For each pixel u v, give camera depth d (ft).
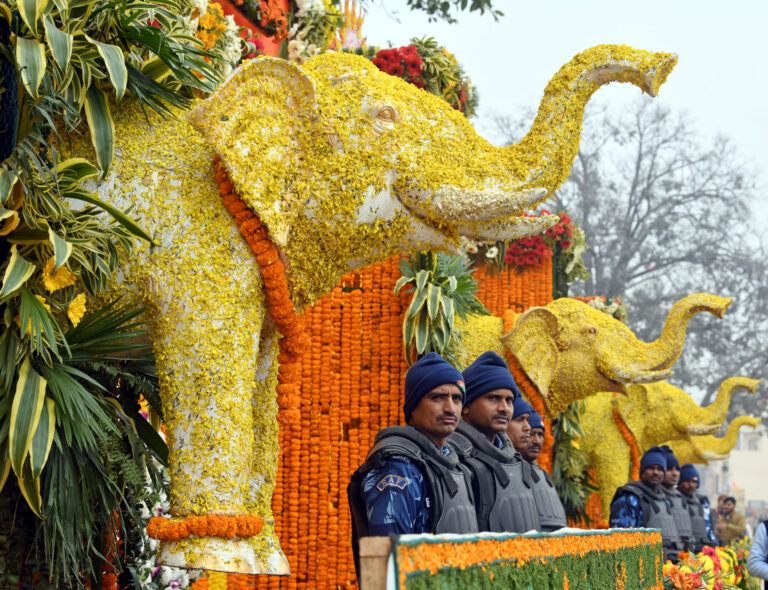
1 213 10.65
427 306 23.62
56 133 11.40
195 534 11.06
